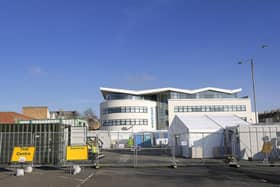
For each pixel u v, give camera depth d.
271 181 14.60
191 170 19.72
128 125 82.44
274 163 23.42
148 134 70.44
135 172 18.75
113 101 84.25
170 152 41.75
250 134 29.06
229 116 39.28
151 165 22.34
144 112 84.25
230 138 31.91
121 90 85.38
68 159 19.12
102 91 87.25
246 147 28.86
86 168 21.36
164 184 13.74
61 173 18.36
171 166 21.84
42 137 23.34
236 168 20.94
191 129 32.75
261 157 28.61
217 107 79.69
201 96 87.75
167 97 86.69
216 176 16.55
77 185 13.54
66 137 25.14
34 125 23.50
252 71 34.53
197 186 13.16
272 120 87.81
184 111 78.69
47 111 76.12
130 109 83.25
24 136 23.31
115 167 21.86
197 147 32.41
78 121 43.09
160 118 86.19
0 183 14.15
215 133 32.88
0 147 22.70
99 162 25.69
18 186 13.26
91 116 112.69
